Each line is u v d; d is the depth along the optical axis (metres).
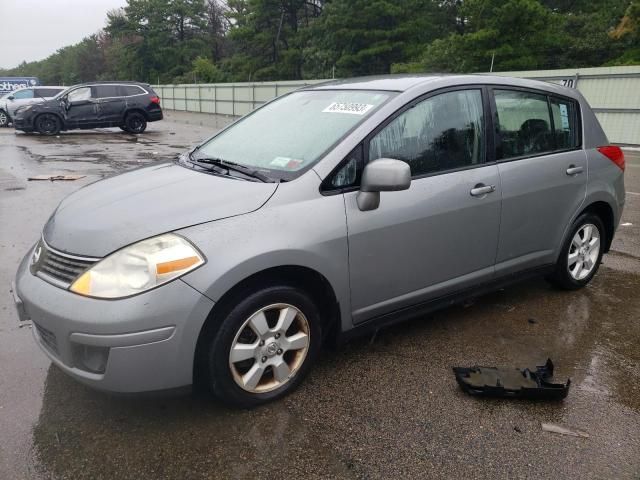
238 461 2.46
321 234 2.85
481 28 30.86
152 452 2.51
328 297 3.02
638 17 27.97
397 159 3.20
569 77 19.17
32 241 5.67
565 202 4.13
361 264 3.05
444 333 3.75
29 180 9.25
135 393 2.50
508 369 3.20
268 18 51.75
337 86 3.81
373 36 37.41
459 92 3.55
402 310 3.37
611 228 4.65
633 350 3.58
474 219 3.52
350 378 3.15
